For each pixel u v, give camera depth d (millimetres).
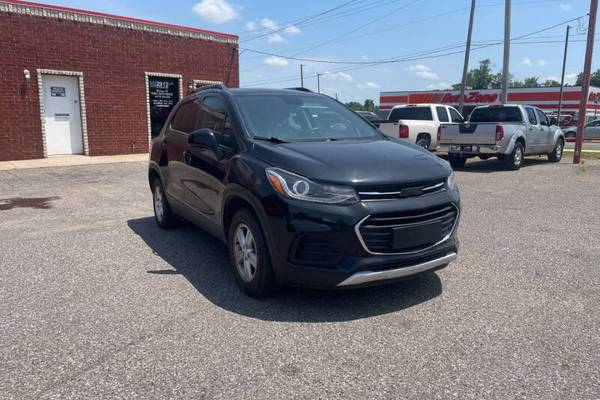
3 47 13828
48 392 2830
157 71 17172
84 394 2809
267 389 2855
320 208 3643
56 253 5625
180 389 2857
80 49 15289
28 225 7031
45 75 14883
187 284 4574
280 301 4141
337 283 3668
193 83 18156
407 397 2773
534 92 48188
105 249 5781
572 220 7125
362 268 3643
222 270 4988
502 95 21172
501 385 2879
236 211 4465
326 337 3488
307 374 3010
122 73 16344
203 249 5758
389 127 15711
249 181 4039
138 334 3549
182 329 3623
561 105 46812
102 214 7797
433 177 4004
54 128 15289
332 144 4465
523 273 4809
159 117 17594
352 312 3910
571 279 4633
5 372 3049
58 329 3641
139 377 2984
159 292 4375
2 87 13961
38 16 14344
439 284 4516
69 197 9305
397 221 3752
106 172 12852
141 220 7371
